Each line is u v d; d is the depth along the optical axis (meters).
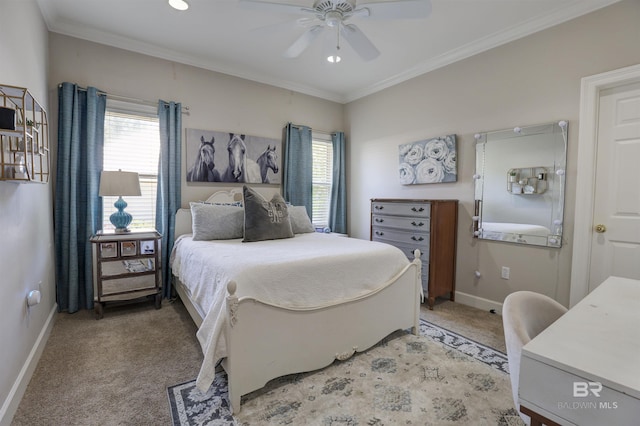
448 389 1.75
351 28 2.08
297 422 1.49
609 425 0.59
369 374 1.90
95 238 2.68
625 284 1.27
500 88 2.87
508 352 0.93
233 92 3.69
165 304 3.07
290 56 2.50
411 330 2.55
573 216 2.45
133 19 2.63
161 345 2.23
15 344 1.58
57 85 2.73
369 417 1.53
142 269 2.86
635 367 0.63
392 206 3.39
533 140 2.64
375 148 4.19
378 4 1.84
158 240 2.94
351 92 4.44
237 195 3.68
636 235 2.20
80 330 2.45
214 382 1.80
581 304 1.04
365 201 4.37
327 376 1.88
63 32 2.74
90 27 2.76
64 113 2.70
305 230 3.44
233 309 1.50
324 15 1.97
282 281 1.75
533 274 2.69
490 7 2.41
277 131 4.06
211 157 3.52
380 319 2.19
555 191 2.53
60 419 1.48
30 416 1.50
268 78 3.88
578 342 0.75
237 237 3.03
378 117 4.14
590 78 2.32
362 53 2.36
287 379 1.84
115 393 1.68
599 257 2.35
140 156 3.20
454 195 3.27
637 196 2.19
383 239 3.52
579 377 0.63
